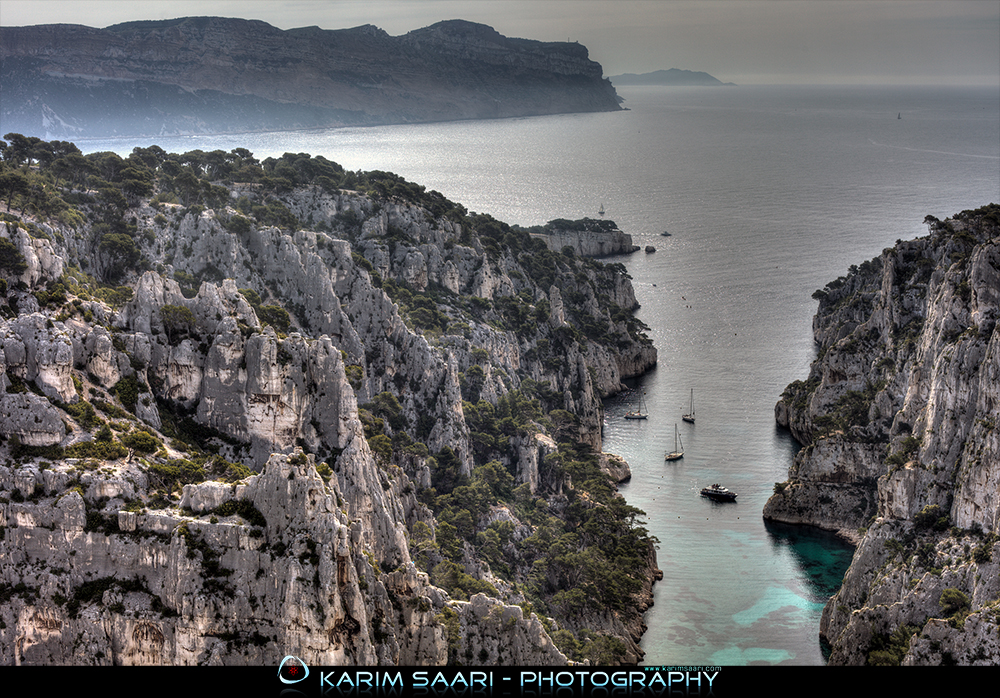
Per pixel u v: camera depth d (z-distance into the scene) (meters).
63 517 103.50
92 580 103.50
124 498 106.44
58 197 192.88
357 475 126.38
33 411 110.00
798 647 156.62
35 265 133.00
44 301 127.88
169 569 101.00
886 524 158.25
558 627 148.75
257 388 131.12
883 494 162.75
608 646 144.25
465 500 170.62
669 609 169.12
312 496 101.69
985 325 159.00
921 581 142.75
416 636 115.81
